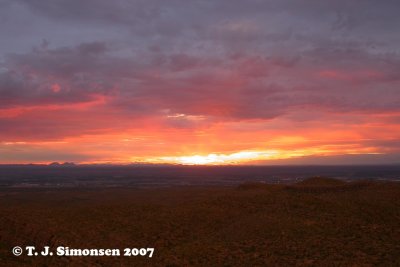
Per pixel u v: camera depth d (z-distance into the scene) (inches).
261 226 1250.6
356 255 956.6
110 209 1481.3
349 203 1480.1
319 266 893.8
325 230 1191.6
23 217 1196.5
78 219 1322.6
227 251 1052.5
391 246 1018.1
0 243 965.2
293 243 1082.7
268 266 918.4
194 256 1029.8
